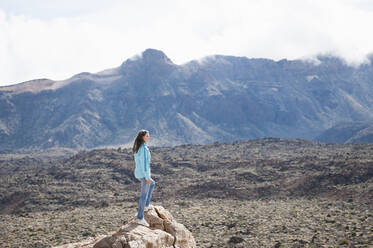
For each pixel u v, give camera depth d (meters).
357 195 104.38
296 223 79.81
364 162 132.62
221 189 133.75
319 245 61.09
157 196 134.00
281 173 145.12
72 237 71.00
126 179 167.00
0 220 95.56
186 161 194.75
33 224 87.06
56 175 177.25
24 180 172.88
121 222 84.56
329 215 84.81
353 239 63.69
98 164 194.50
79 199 134.12
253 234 71.75
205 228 78.00
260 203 112.06
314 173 133.62
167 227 22.95
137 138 22.09
